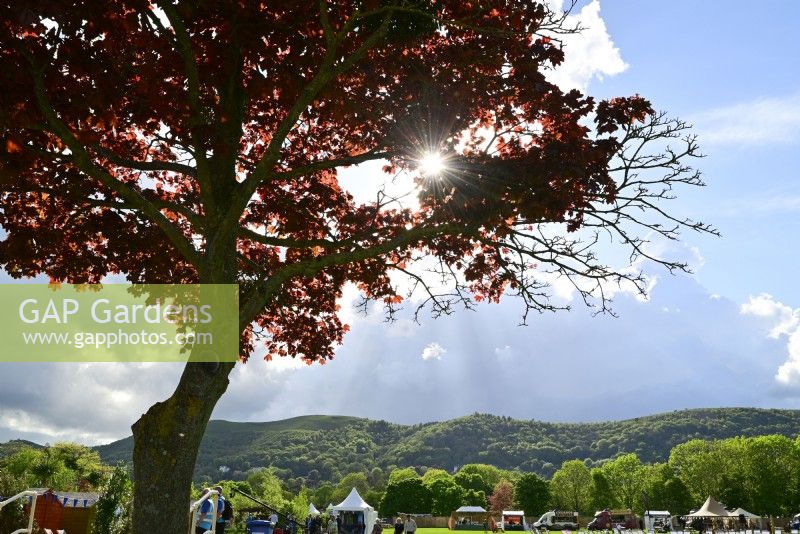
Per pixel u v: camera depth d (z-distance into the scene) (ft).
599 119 30.58
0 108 23.53
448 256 39.09
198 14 27.84
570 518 317.01
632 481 422.82
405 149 32.68
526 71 30.71
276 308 42.47
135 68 27.99
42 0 21.98
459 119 32.35
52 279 37.22
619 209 30.45
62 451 212.84
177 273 39.73
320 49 30.12
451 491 500.74
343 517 143.23
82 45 24.58
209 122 29.68
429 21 28.68
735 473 348.59
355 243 35.29
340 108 30.27
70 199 35.04
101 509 45.55
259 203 40.52
